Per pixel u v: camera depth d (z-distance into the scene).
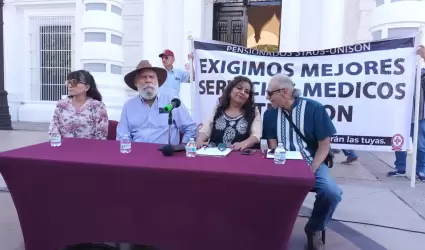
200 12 9.64
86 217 2.52
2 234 3.39
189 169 2.25
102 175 2.39
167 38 9.77
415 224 3.68
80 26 10.72
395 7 6.86
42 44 12.37
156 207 2.38
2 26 10.03
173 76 6.26
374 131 4.67
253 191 2.20
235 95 3.43
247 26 10.80
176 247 2.41
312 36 8.85
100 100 4.12
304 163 2.51
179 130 3.78
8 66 12.35
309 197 4.57
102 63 9.68
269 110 3.45
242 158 2.67
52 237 2.61
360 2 8.64
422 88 5.14
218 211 2.30
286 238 2.26
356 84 4.64
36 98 12.44
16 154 2.63
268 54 4.79
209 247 2.36
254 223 2.27
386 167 6.16
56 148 2.94
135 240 2.47
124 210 2.44
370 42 4.58
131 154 2.72
